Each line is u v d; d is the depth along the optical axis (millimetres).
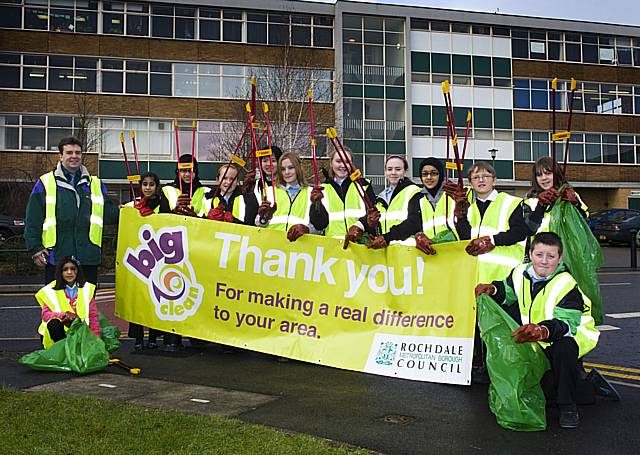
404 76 35750
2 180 28078
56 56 31656
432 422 4801
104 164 31719
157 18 32812
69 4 31922
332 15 34844
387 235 6219
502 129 37219
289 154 6992
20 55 31312
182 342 8133
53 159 31250
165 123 32656
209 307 6910
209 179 32719
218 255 6887
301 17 34625
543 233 4988
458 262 5820
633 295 12406
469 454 4152
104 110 31844
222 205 7383
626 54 39656
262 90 30516
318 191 6539
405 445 4309
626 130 39250
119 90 32312
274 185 7020
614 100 39250
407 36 35719
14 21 31328
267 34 33938
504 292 5293
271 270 6664
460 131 36719
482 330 4945
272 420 4789
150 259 7180
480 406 5227
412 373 5828
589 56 39000
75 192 6934
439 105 36375
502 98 37344
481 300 5043
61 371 6305
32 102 31250
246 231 6793
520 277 5227
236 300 6793
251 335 6703
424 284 5945
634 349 7645
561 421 4707
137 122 32344
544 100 38094
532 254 5023
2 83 31078
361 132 35188
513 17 37344
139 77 32469
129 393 5504
